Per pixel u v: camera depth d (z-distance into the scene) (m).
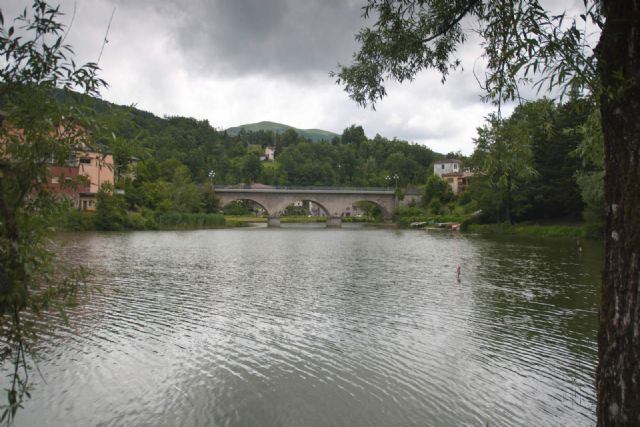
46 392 10.88
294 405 10.43
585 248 44.88
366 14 8.50
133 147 6.96
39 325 16.03
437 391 11.15
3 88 5.85
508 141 7.96
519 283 25.45
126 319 17.23
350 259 37.31
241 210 152.38
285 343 14.67
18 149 6.07
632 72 4.57
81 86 6.13
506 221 71.12
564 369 12.50
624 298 4.55
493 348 14.23
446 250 44.88
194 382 11.62
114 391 11.05
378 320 17.50
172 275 28.00
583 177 51.03
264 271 30.22
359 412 10.13
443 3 7.80
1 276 5.88
